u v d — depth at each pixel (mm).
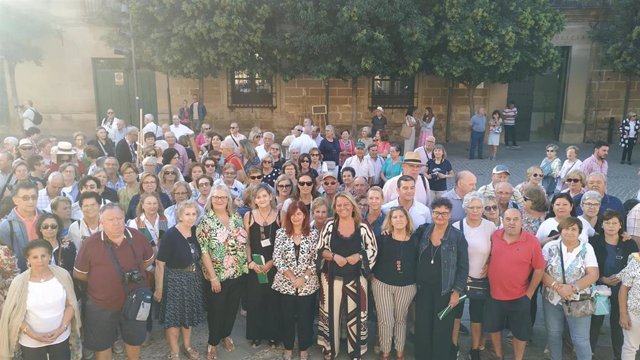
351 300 5199
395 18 15258
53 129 20234
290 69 17156
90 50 19703
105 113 20172
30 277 4383
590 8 18703
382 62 16094
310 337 5461
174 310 5207
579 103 19781
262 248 5535
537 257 4922
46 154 9188
